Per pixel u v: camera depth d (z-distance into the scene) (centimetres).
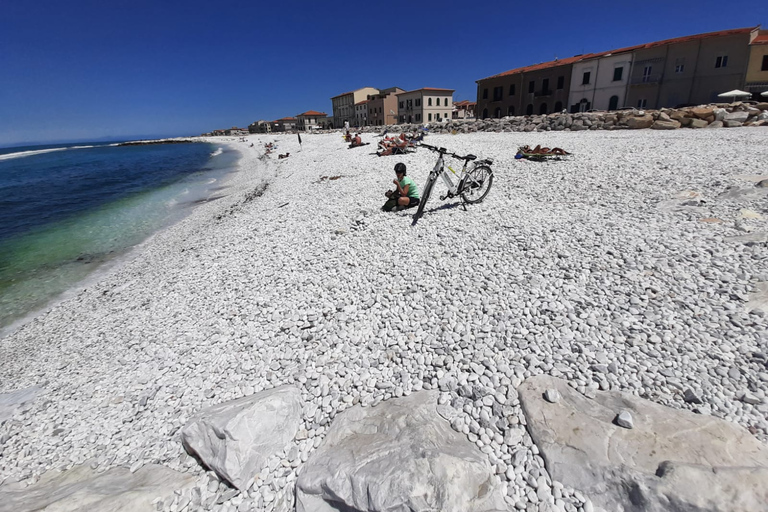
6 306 756
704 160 906
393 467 234
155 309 614
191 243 961
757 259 416
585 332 350
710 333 324
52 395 451
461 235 622
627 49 3688
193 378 409
